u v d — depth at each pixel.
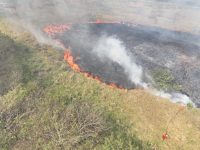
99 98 16.36
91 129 13.37
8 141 12.37
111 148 12.65
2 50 19.08
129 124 14.88
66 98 15.45
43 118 13.62
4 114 13.52
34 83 16.41
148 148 13.55
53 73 17.97
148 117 15.62
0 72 17.09
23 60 18.73
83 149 12.44
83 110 14.20
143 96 17.20
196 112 16.36
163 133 14.71
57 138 12.62
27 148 12.20
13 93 15.14
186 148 14.09
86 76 18.39
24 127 13.12
